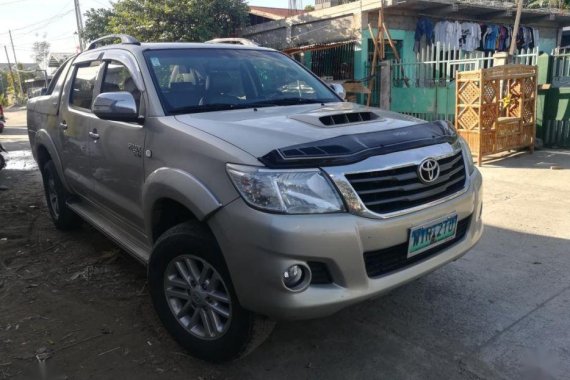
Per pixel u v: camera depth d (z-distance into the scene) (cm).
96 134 377
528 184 686
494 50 1655
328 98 402
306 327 327
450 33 1533
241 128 279
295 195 236
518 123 885
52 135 477
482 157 848
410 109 1174
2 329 329
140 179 320
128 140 329
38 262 443
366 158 251
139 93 332
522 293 364
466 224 310
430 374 275
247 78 381
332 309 242
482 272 401
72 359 296
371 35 1412
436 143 286
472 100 822
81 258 451
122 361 293
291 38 1691
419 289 374
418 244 267
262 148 251
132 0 1777
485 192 650
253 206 237
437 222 273
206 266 271
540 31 1922
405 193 262
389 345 304
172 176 276
